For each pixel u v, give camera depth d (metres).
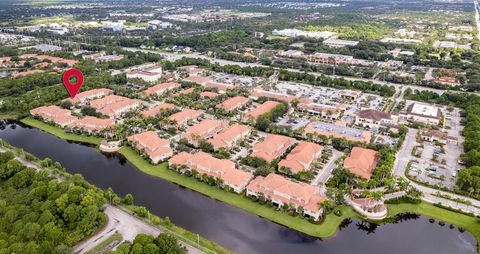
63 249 137.88
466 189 196.88
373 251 159.38
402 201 189.38
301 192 181.50
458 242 166.00
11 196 175.25
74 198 166.75
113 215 171.50
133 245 142.12
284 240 163.38
